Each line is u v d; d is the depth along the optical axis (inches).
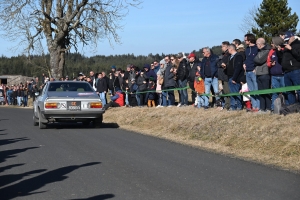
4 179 367.6
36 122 766.5
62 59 1498.5
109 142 556.4
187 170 389.4
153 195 313.6
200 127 584.1
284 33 540.7
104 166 410.3
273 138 462.6
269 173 372.5
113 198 307.7
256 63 580.4
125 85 993.5
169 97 834.2
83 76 1175.6
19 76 3324.3
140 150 494.6
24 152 490.9
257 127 506.6
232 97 649.0
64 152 485.7
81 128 720.3
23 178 370.0
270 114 538.3
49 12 1466.5
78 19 1443.2
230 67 635.5
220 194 313.6
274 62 555.5
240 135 508.4
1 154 482.3
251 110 592.4
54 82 753.0
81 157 454.9
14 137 617.3
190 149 498.3
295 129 459.8
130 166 409.1
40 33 1514.5
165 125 666.8
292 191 317.7
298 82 521.0
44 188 337.1
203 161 427.5
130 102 970.1
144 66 900.0
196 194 314.5
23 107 1684.3
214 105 733.3
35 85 1729.8
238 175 368.2
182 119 645.3
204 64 712.4
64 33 1450.5
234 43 645.9
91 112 689.0
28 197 313.7
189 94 1146.7
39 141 571.2
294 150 425.1
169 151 486.3
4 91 2047.2
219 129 550.9
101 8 1414.9
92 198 308.8
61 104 683.4
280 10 2230.6
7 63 4183.1
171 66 810.8
